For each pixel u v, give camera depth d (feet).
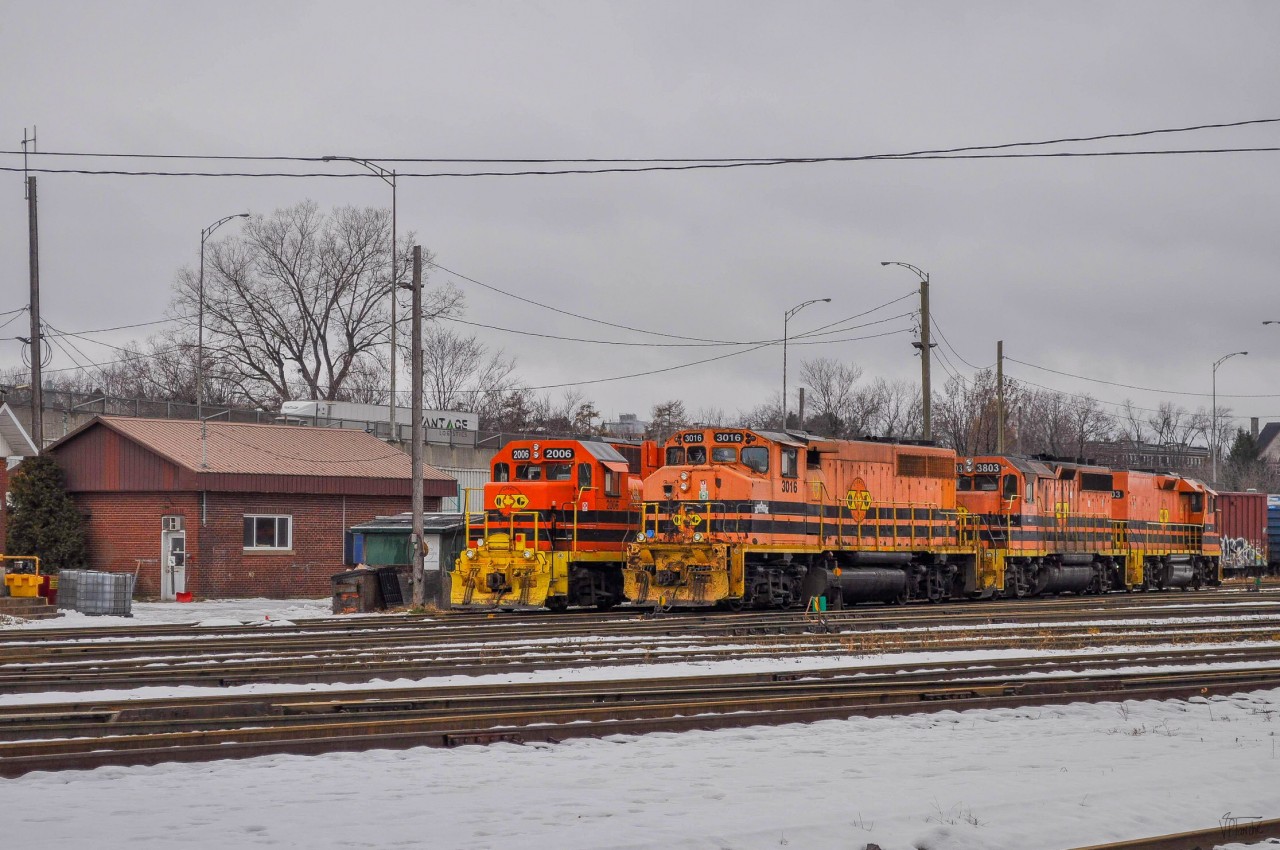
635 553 107.24
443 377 325.62
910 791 38.11
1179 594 154.30
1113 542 154.61
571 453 113.39
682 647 77.71
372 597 121.90
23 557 119.03
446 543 132.77
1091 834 33.78
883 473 120.57
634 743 46.11
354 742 44.11
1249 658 76.38
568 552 110.93
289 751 43.29
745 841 31.99
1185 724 52.29
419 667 63.77
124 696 56.13
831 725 50.62
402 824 33.47
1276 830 34.19
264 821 33.68
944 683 60.23
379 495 156.15
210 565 142.51
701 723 49.34
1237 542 201.87
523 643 78.33
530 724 49.11
